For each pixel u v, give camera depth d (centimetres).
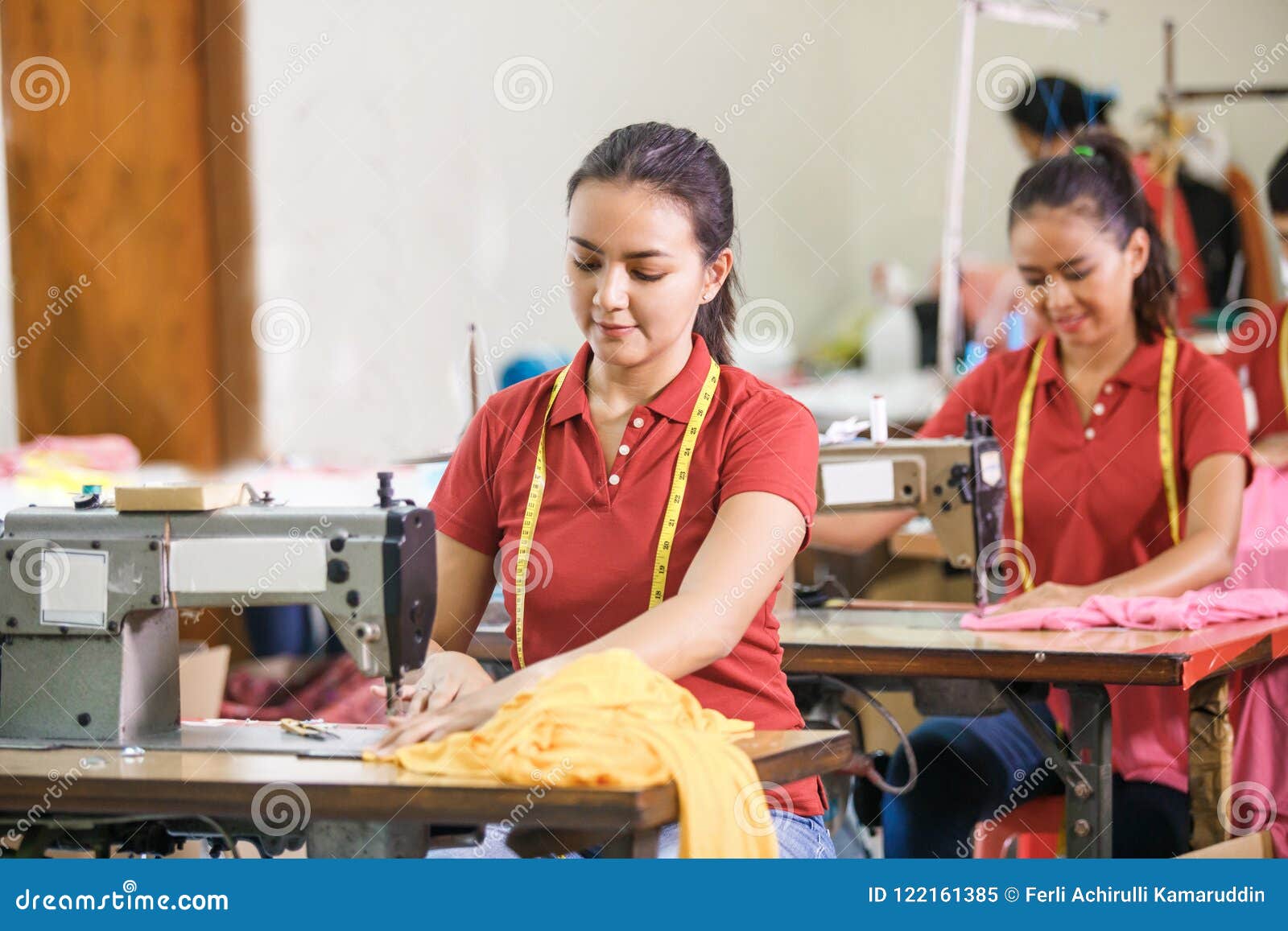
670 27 884
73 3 577
